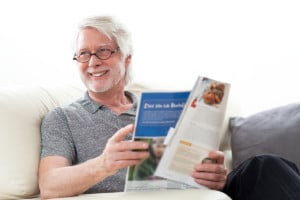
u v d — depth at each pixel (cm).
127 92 181
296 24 237
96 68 161
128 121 164
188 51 245
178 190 128
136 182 127
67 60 221
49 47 217
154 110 119
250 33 243
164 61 244
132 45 173
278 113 199
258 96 244
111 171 127
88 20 162
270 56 242
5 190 143
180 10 244
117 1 236
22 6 210
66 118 158
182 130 124
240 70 245
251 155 194
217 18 244
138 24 240
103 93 167
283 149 188
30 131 154
